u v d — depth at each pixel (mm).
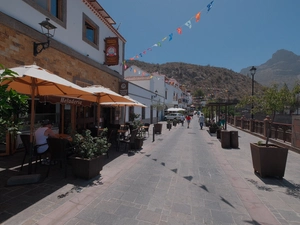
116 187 4160
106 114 12898
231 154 7797
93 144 4785
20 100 2303
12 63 5438
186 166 5957
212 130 15641
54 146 4473
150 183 4480
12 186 3941
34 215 2939
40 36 6348
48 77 3801
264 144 5395
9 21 5238
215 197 3857
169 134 14414
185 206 3467
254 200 3752
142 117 20875
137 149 8297
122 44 13648
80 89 4477
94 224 2824
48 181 4281
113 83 12430
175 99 44844
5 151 6273
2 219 2797
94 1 9148
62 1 7531
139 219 3002
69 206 3262
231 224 2957
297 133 8195
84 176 4457
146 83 25719
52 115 8234
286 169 5758
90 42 9477
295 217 3176
